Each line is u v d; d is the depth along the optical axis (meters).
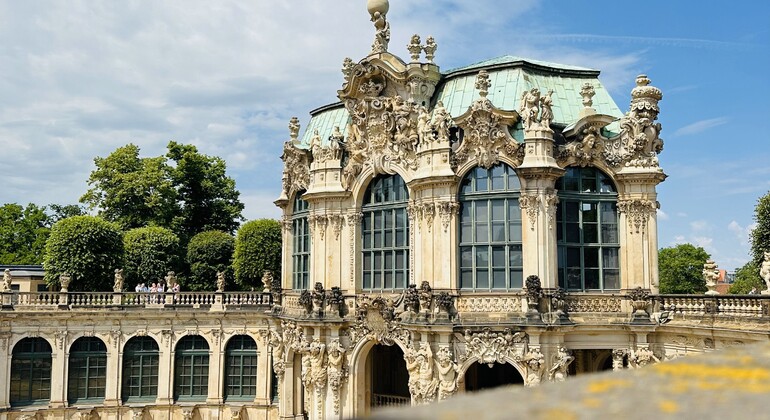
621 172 43.78
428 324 42.25
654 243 44.03
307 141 58.62
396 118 47.09
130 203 86.75
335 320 48.28
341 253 50.16
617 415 8.09
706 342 38.69
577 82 48.00
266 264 74.81
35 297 58.66
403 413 7.90
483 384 50.84
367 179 49.09
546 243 42.19
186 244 86.38
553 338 41.62
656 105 44.28
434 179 43.75
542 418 7.88
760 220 68.44
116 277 60.84
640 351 41.88
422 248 44.91
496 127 43.44
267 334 61.44
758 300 36.03
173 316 60.44
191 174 91.19
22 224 104.88
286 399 55.75
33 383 58.03
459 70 48.56
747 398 8.89
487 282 43.31
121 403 59.34
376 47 49.47
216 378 61.06
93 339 59.72
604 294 43.44
